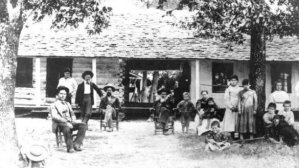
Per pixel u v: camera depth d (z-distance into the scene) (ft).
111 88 58.95
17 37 34.68
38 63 72.33
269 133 43.93
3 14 33.83
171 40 77.77
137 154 41.29
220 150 40.52
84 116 52.60
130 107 74.69
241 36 50.19
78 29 79.61
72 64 76.84
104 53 72.95
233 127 45.50
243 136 45.19
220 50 75.10
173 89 82.17
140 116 80.64
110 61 77.05
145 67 79.61
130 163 37.06
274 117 43.65
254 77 48.03
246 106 43.96
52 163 36.35
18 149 34.19
